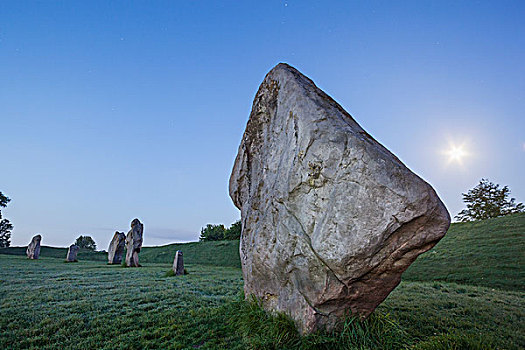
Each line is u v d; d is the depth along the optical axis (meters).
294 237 3.98
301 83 4.90
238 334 4.47
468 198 41.78
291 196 4.07
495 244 16.09
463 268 13.82
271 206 4.67
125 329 4.76
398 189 3.04
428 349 3.54
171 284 9.90
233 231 43.66
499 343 4.18
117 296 7.22
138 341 4.29
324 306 3.63
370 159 3.27
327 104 4.41
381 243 3.08
